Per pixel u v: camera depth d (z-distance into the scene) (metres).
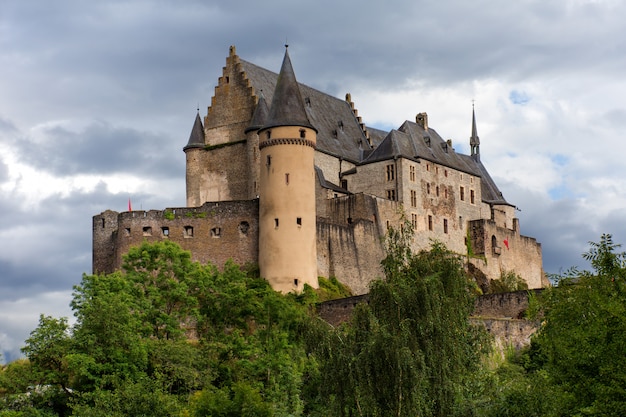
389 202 138.25
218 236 123.19
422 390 64.38
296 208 118.31
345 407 65.50
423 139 152.12
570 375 56.94
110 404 79.81
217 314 104.19
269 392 80.88
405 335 66.38
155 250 107.56
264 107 133.50
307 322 83.94
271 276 117.19
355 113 158.00
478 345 72.44
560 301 61.81
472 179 159.62
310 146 121.00
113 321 91.94
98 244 130.88
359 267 129.75
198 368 92.31
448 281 72.44
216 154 137.50
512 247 162.12
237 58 139.38
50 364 91.00
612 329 55.72
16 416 82.88
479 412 63.03
